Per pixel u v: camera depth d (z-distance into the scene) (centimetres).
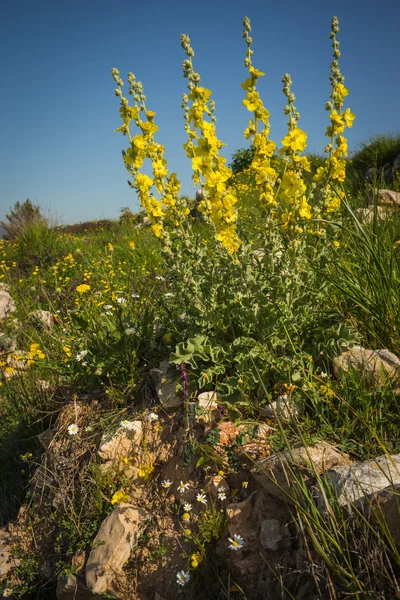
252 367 258
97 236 1194
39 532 282
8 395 401
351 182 919
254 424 246
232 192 250
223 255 285
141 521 244
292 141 246
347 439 221
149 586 225
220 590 205
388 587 161
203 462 243
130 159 259
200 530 222
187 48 243
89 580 232
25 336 504
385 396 233
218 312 286
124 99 255
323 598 171
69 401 337
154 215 263
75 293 585
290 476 202
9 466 352
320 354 264
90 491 273
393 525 167
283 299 274
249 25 244
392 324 274
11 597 264
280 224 275
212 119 258
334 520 172
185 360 267
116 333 358
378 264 278
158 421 284
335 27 265
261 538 205
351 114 273
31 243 1052
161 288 439
